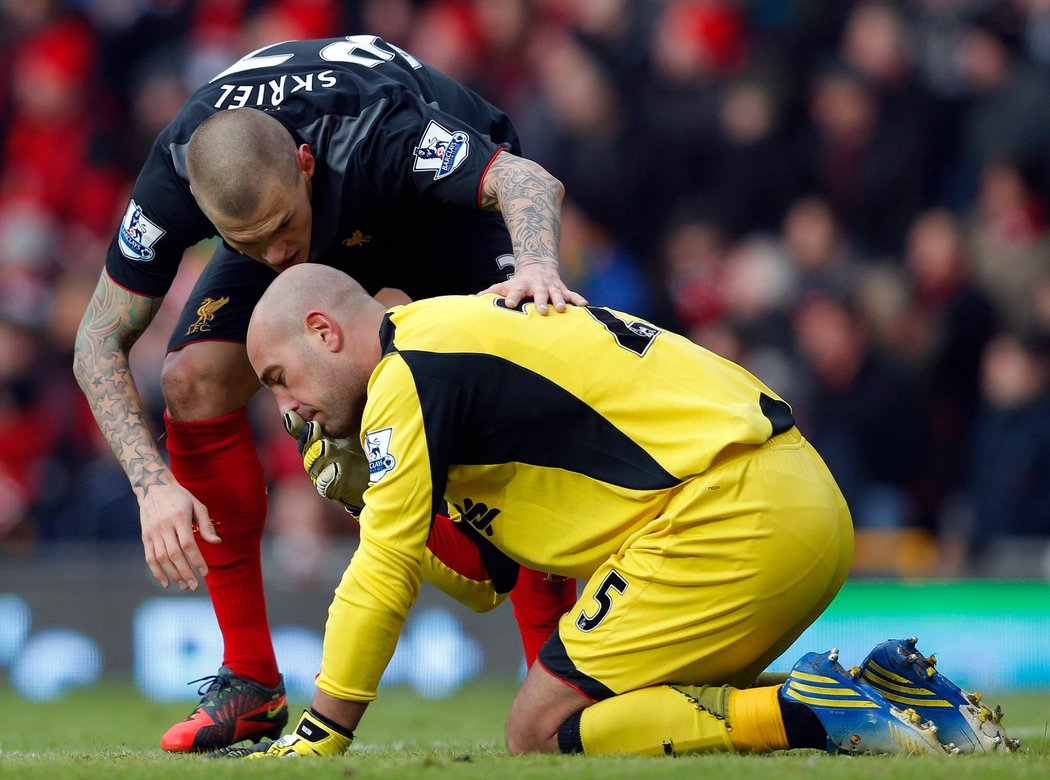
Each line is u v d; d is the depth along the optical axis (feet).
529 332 34.60
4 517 94.58
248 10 116.16
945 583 75.97
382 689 76.33
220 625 44.01
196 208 39.24
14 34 118.42
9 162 115.96
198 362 43.04
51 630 78.07
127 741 49.37
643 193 102.63
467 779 29.50
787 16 105.09
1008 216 94.84
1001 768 30.09
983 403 93.61
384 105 39.11
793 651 74.23
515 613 43.34
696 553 33.78
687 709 34.04
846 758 32.22
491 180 38.29
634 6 105.19
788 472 34.35
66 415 97.60
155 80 115.85
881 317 92.84
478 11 111.04
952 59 99.81
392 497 33.58
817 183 100.63
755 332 93.86
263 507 44.29
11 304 103.30
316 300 35.06
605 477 34.40
